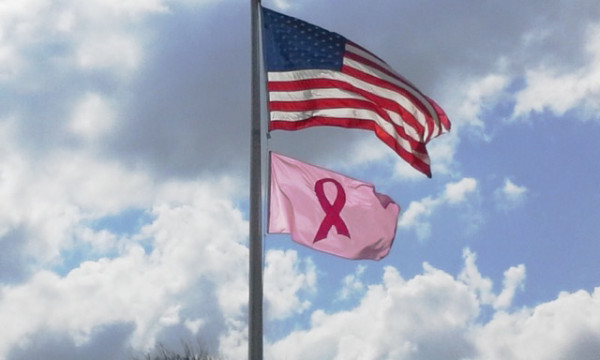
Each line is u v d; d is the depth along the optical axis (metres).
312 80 20.86
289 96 20.73
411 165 21.11
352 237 20.16
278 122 20.61
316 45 20.98
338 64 20.98
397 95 20.81
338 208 20.22
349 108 20.86
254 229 18.27
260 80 20.05
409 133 20.97
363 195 20.38
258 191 18.61
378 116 20.84
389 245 20.36
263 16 21.12
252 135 19.25
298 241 20.05
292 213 20.06
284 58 20.91
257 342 17.31
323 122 20.78
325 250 20.09
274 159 20.30
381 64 20.86
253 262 17.95
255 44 20.31
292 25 21.12
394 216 20.45
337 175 20.39
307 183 20.25
